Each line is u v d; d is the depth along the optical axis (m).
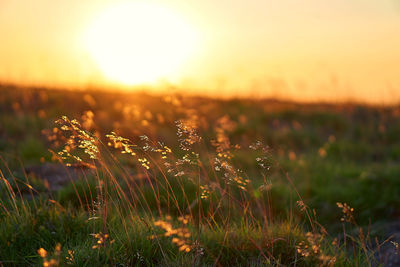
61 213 3.12
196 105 10.94
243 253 2.81
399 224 4.71
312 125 12.43
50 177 4.59
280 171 6.43
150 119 7.44
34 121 8.45
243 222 3.26
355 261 2.76
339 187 6.15
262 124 11.48
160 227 2.99
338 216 4.99
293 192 5.14
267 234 2.91
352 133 11.81
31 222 2.90
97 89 12.26
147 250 2.67
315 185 6.13
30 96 10.86
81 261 2.46
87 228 2.91
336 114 13.39
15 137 7.71
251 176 4.63
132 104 9.23
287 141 10.20
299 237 2.97
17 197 3.67
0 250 2.59
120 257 2.54
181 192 3.92
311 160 8.36
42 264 2.42
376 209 5.40
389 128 11.98
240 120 10.98
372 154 9.88
